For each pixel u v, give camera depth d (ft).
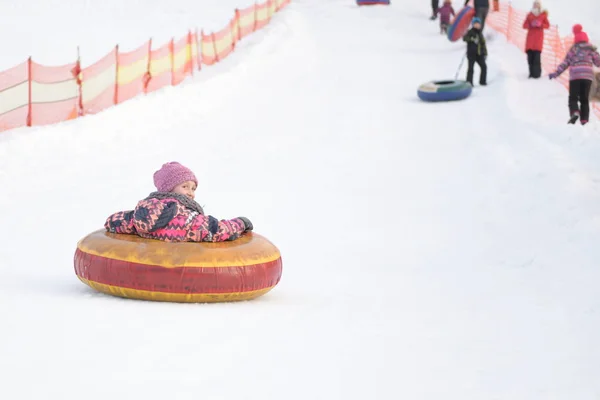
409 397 13.69
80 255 20.49
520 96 63.77
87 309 18.22
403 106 64.39
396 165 46.91
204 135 53.83
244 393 13.20
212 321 18.13
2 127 49.03
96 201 36.47
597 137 46.34
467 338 18.15
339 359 15.75
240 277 20.24
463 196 39.83
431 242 32.60
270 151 50.01
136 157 46.70
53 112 52.29
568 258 28.45
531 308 21.72
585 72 51.98
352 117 60.13
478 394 14.05
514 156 45.96
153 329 16.83
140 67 61.87
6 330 15.81
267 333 17.47
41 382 12.85
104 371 13.65
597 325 19.61
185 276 19.66
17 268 24.22
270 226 34.47
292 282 25.07
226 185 41.57
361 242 32.42
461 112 61.05
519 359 16.43
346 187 42.11
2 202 35.14
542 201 36.35
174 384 13.30
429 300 22.82
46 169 42.14
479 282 25.90
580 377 15.20
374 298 22.90
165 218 20.67
